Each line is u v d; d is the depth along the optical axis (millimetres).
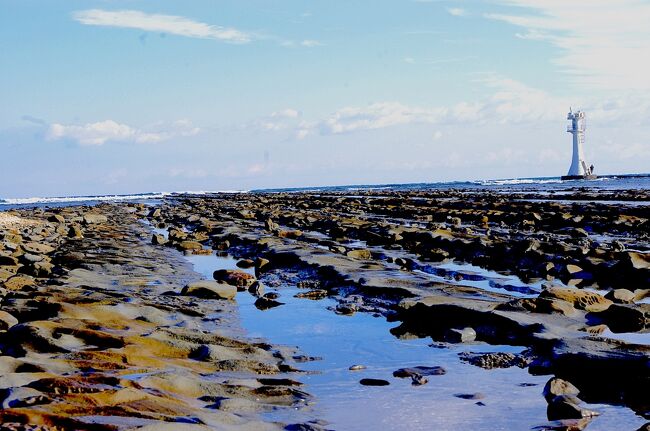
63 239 25625
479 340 8922
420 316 10094
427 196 66188
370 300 11875
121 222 38344
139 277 14844
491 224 29109
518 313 9539
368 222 29297
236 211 41375
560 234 23406
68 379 5777
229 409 5832
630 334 8891
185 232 28750
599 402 6203
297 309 11344
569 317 9539
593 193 61844
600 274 14156
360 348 8656
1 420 4738
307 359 8078
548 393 6352
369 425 5691
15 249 19406
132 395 5574
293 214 36625
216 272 14836
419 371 7445
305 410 6043
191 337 8422
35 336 7520
